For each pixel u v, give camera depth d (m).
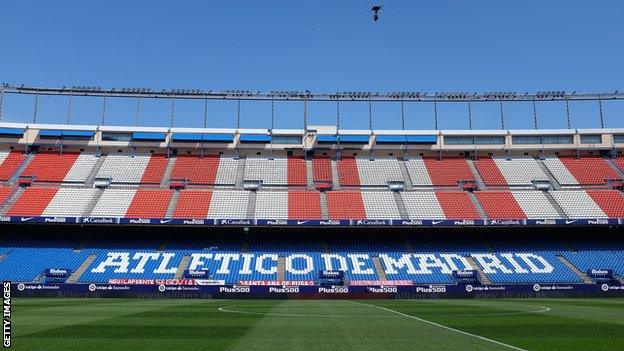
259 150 77.69
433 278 57.62
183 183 70.19
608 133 77.00
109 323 24.52
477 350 16.70
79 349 16.86
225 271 58.00
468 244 65.12
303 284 52.28
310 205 66.69
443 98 78.31
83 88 76.19
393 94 78.62
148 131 76.25
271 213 64.62
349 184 72.12
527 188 71.06
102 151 75.75
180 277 56.75
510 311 32.53
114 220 60.00
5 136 73.94
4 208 61.97
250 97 78.19
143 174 71.69
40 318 26.97
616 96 77.44
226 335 20.22
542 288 52.06
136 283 50.81
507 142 77.69
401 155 78.19
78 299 46.28
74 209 62.91
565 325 24.12
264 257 61.28
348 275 57.91
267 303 41.47
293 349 16.80
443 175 74.12
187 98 77.75
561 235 66.88
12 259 58.31
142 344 17.94
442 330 21.92
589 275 57.56
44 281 54.78
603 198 67.56
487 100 78.19
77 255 59.94
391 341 18.59
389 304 40.34
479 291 51.38
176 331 21.47
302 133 77.94
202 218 62.09
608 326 23.77
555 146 77.12
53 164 71.81
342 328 22.58
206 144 76.94
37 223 59.81
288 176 73.25
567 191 69.56
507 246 64.56
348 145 78.12
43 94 75.75
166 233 65.50
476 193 70.06
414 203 67.75
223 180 71.75
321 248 63.81
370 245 64.75
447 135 78.25
